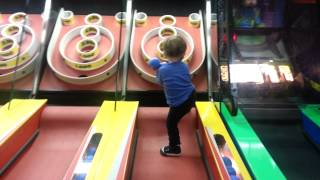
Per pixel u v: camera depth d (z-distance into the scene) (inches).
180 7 143.2
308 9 122.8
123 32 125.1
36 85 114.3
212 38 121.2
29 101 104.1
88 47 120.0
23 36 119.3
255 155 78.4
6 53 112.6
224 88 98.9
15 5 140.3
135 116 95.7
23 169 86.8
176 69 85.8
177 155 93.4
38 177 84.8
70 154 93.2
